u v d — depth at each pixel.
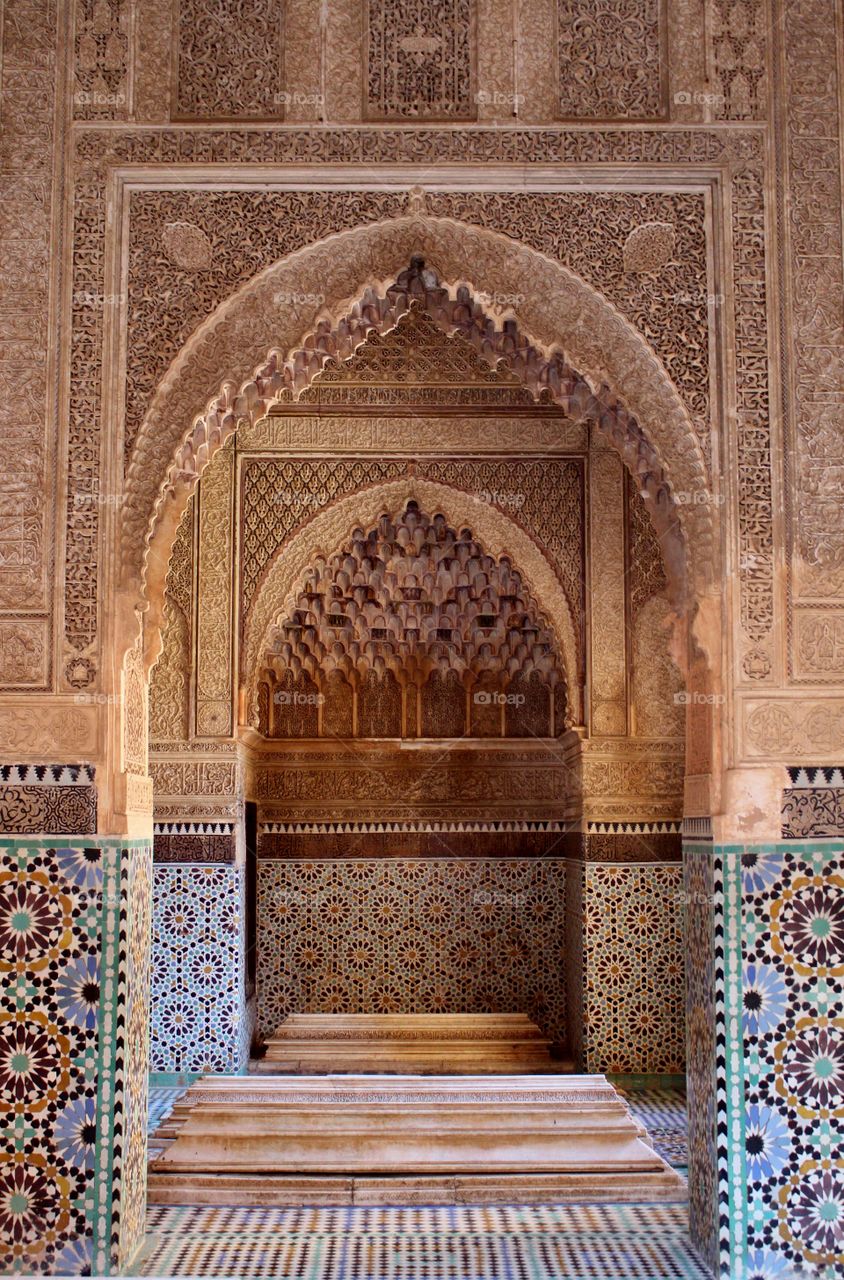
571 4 3.49
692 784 3.45
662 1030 5.62
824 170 3.43
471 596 6.37
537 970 6.48
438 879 6.54
